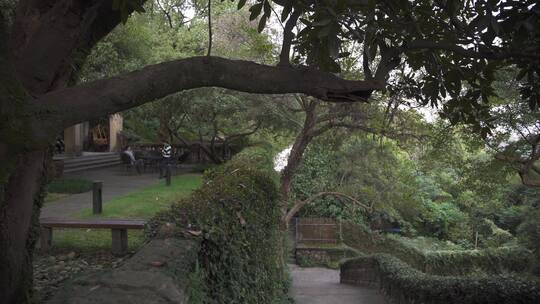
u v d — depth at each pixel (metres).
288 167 12.78
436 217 21.83
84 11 3.07
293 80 2.94
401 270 9.98
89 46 3.89
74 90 2.39
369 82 3.13
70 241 8.14
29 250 4.22
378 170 14.25
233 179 6.41
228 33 12.22
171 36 16.84
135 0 3.25
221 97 15.29
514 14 3.31
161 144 23.45
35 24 3.25
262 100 12.74
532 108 5.20
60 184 13.98
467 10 4.20
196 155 24.12
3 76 2.09
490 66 4.95
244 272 5.13
